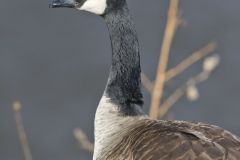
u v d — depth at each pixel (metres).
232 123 21.33
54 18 29.62
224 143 7.80
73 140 20.69
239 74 23.78
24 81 24.52
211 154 7.45
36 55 26.50
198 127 8.30
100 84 24.36
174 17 10.23
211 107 21.84
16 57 26.33
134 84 9.52
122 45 9.56
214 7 29.52
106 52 26.41
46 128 21.39
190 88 10.55
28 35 28.33
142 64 23.56
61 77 24.88
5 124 21.56
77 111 22.53
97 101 23.33
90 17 29.06
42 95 23.58
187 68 21.81
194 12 28.92
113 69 9.61
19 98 23.28
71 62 25.84
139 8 28.62
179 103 21.16
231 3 29.95
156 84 10.22
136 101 9.48
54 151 20.27
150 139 8.02
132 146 8.16
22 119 21.86
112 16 9.59
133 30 9.58
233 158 7.42
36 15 30.06
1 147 20.72
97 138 9.32
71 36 27.91
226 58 25.00
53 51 26.77
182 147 7.63
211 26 27.70
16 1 31.27
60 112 22.48
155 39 25.77
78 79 24.61
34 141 20.70
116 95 9.48
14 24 29.27
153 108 10.17
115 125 9.21
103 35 27.72
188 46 25.47
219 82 23.22
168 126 8.35
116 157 8.29
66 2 9.66
